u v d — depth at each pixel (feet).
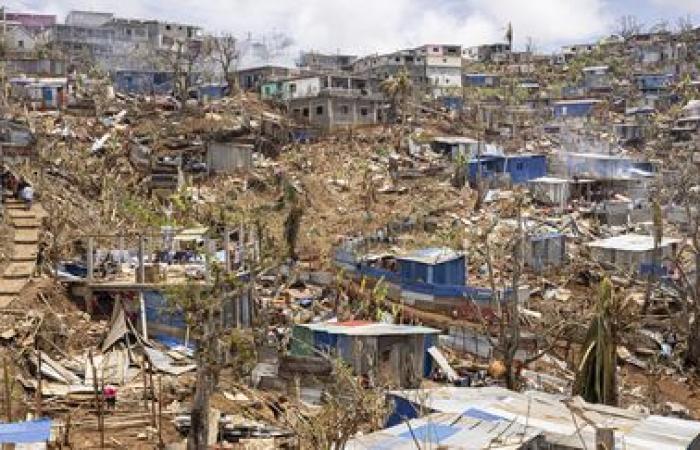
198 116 266.98
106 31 393.09
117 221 154.40
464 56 536.01
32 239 128.57
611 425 68.59
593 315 98.58
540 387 106.01
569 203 230.89
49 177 170.81
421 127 295.69
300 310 134.82
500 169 253.24
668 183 228.22
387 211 211.82
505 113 347.15
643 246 171.01
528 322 128.67
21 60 301.43
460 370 113.60
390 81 302.45
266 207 191.52
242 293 103.65
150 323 110.22
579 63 460.55
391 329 107.24
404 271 156.04
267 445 74.90
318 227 197.26
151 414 81.92
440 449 60.54
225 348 77.15
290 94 321.93
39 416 79.05
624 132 322.14
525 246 166.50
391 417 75.10
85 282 112.78
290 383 94.99
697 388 120.26
